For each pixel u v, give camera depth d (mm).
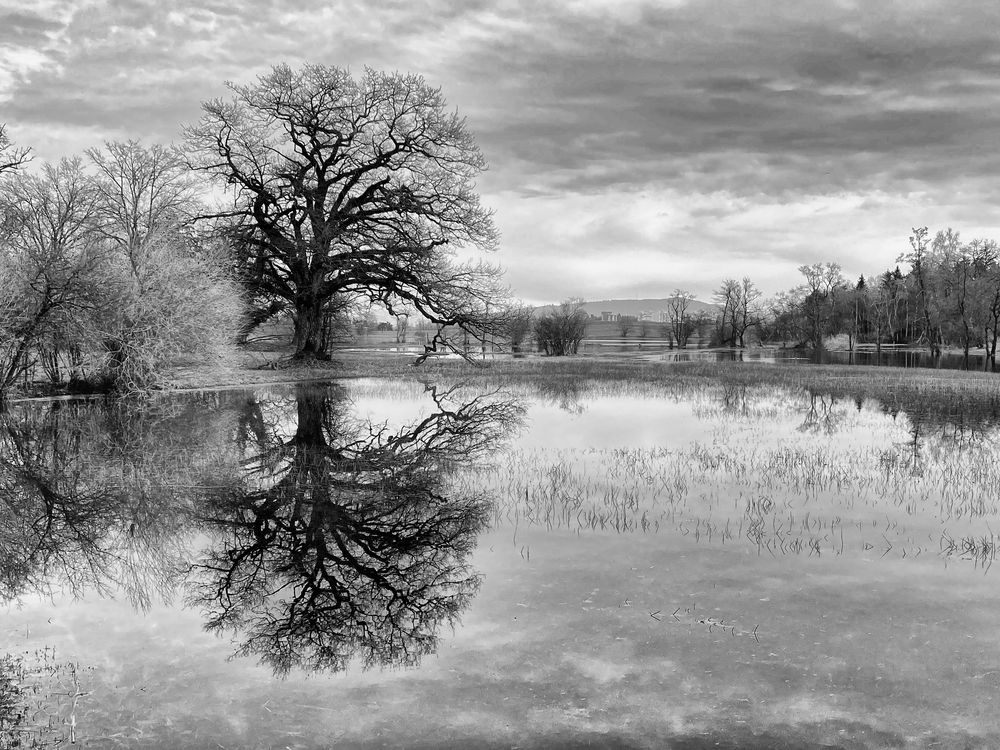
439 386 36781
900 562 9203
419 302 43750
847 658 6555
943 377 42438
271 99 41469
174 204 34906
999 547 9758
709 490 13266
